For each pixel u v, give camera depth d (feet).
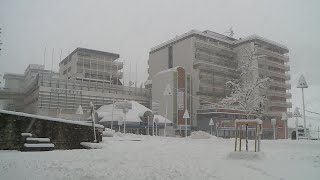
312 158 40.70
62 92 227.61
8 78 339.36
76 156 41.09
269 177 26.89
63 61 303.68
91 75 271.90
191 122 262.67
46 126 56.29
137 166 32.76
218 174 28.27
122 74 288.10
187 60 278.67
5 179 25.94
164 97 251.60
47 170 30.07
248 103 112.88
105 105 237.66
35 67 318.24
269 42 297.94
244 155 39.78
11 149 52.24
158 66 309.22
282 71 311.47
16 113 53.52
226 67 282.97
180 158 40.32
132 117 186.09
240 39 296.92
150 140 82.33
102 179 26.27
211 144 72.90
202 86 267.80
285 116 168.14
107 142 65.16
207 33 301.63
